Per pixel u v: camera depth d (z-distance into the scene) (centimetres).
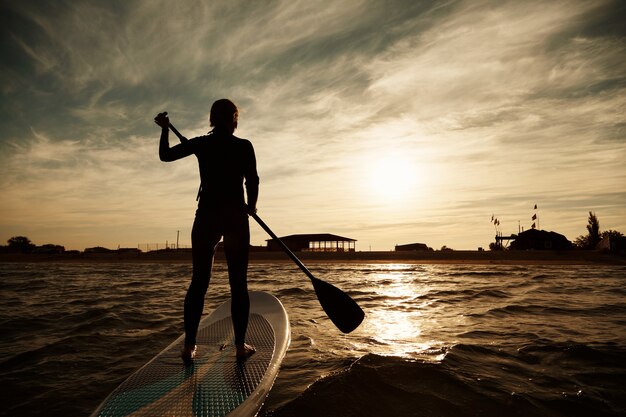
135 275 1702
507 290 900
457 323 491
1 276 1641
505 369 295
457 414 219
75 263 3591
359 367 290
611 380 273
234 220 216
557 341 379
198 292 219
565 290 897
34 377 297
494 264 2917
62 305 678
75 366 323
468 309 609
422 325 480
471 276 1518
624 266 2559
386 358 312
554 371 292
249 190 227
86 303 700
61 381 288
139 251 5606
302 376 284
